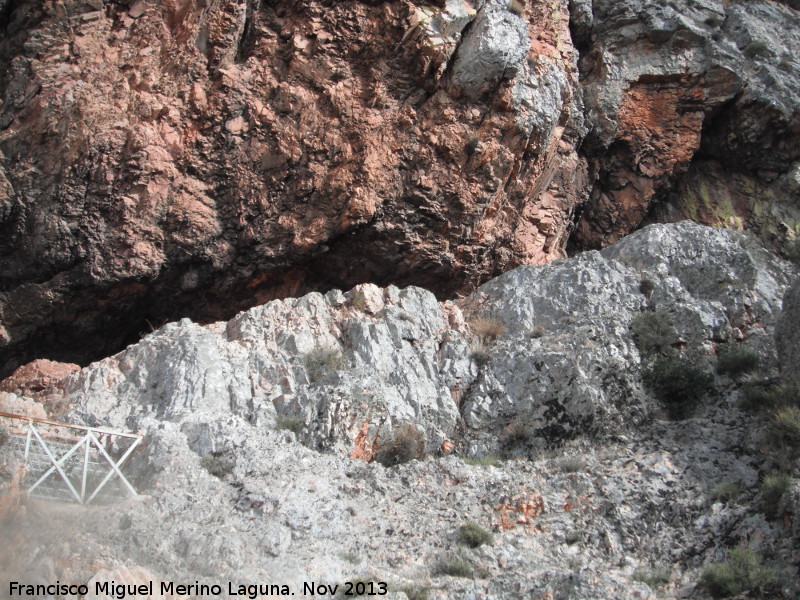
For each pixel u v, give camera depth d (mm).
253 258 20062
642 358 16578
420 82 20703
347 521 12680
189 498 12430
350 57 20875
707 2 27531
